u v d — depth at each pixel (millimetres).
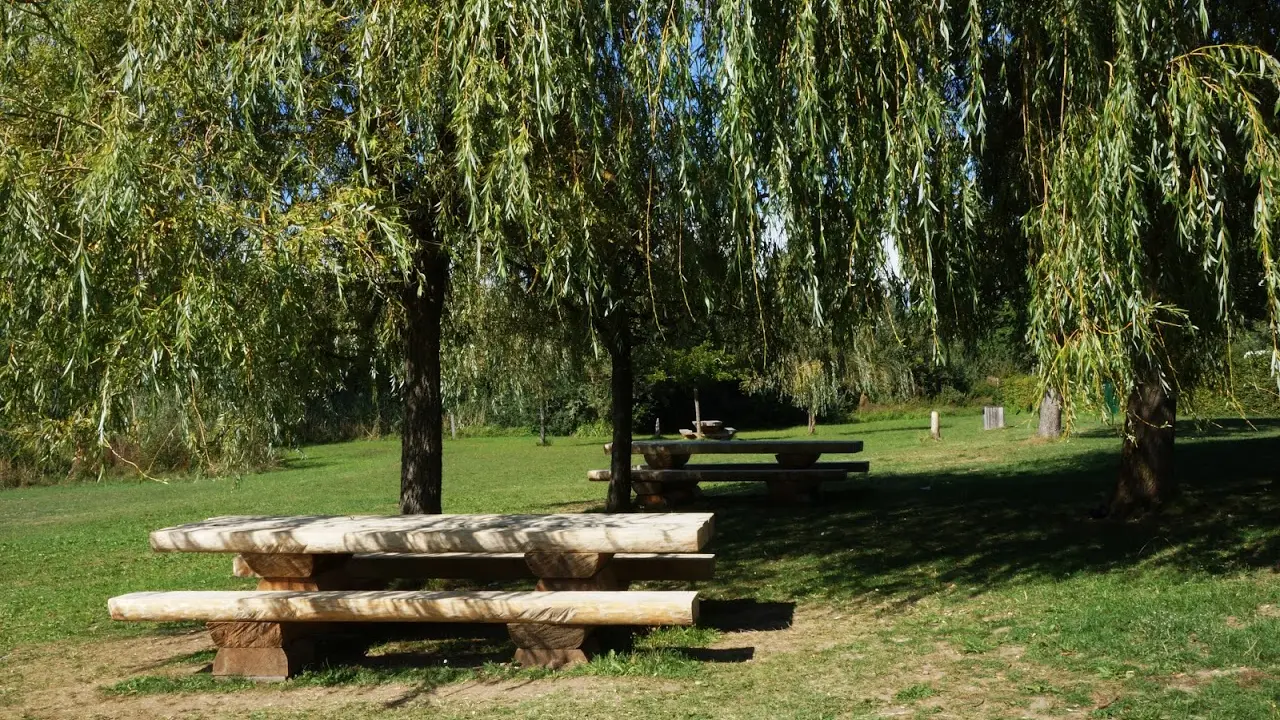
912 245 6078
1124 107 5574
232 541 5973
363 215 6055
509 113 6277
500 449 34312
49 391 5352
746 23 5816
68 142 5871
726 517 12227
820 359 10164
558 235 6664
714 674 5406
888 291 6523
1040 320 5852
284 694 5496
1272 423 21656
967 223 6016
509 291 10930
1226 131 6316
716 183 6668
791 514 12117
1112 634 5531
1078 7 5883
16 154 5219
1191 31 6180
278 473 27125
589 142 6762
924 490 13602
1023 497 11820
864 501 12852
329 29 6793
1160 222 6355
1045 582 7152
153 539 6047
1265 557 7250
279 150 6797
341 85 6992
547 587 5820
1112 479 12859
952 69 6098
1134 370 6156
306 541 5891
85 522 16766
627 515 6379
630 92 6746
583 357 12406
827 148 6172
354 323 9195
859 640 6000
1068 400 5676
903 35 6109
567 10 6270
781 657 5703
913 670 5250
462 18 6258
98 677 6117
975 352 8844
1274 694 4371
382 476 24547
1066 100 6348
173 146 5914
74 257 4961
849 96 6105
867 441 28422
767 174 6109
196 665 6281
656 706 4840
